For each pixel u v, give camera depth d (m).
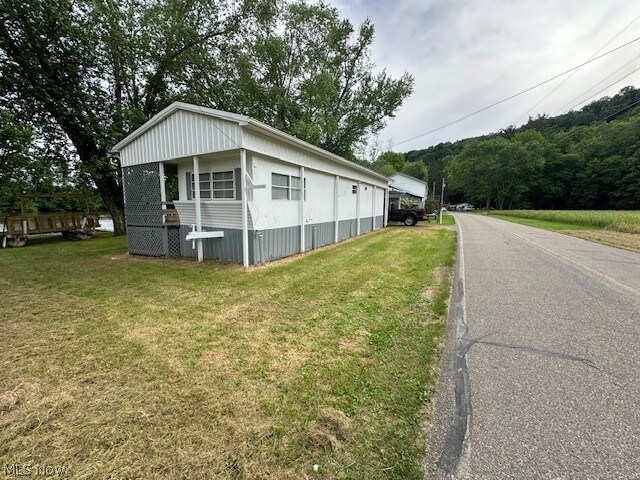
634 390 2.17
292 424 1.83
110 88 11.78
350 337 3.09
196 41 12.71
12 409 1.99
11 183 10.70
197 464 1.54
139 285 5.16
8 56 9.92
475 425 1.81
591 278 5.50
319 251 8.71
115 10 10.38
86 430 1.79
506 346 2.88
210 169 7.56
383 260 7.18
